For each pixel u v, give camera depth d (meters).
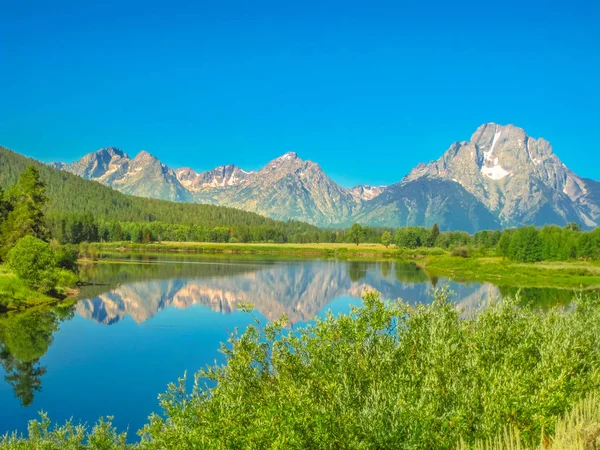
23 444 18.14
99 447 18.08
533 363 11.73
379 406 9.66
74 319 53.69
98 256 155.12
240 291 85.06
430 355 11.30
